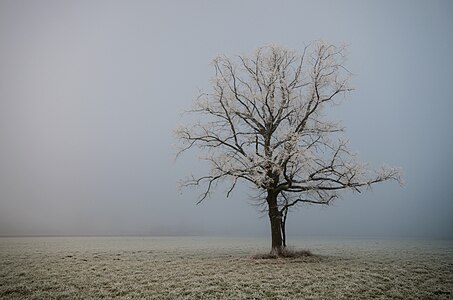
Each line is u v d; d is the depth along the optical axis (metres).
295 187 24.17
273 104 25.33
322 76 24.88
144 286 16.00
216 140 26.20
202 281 16.88
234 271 19.45
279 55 26.25
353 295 14.46
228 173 24.06
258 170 23.34
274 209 24.84
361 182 22.89
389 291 15.06
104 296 14.45
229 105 25.70
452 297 14.31
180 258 26.73
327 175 23.78
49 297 14.23
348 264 21.84
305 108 25.84
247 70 26.47
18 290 15.28
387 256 27.78
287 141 22.70
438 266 21.80
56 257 27.19
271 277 17.56
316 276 17.83
